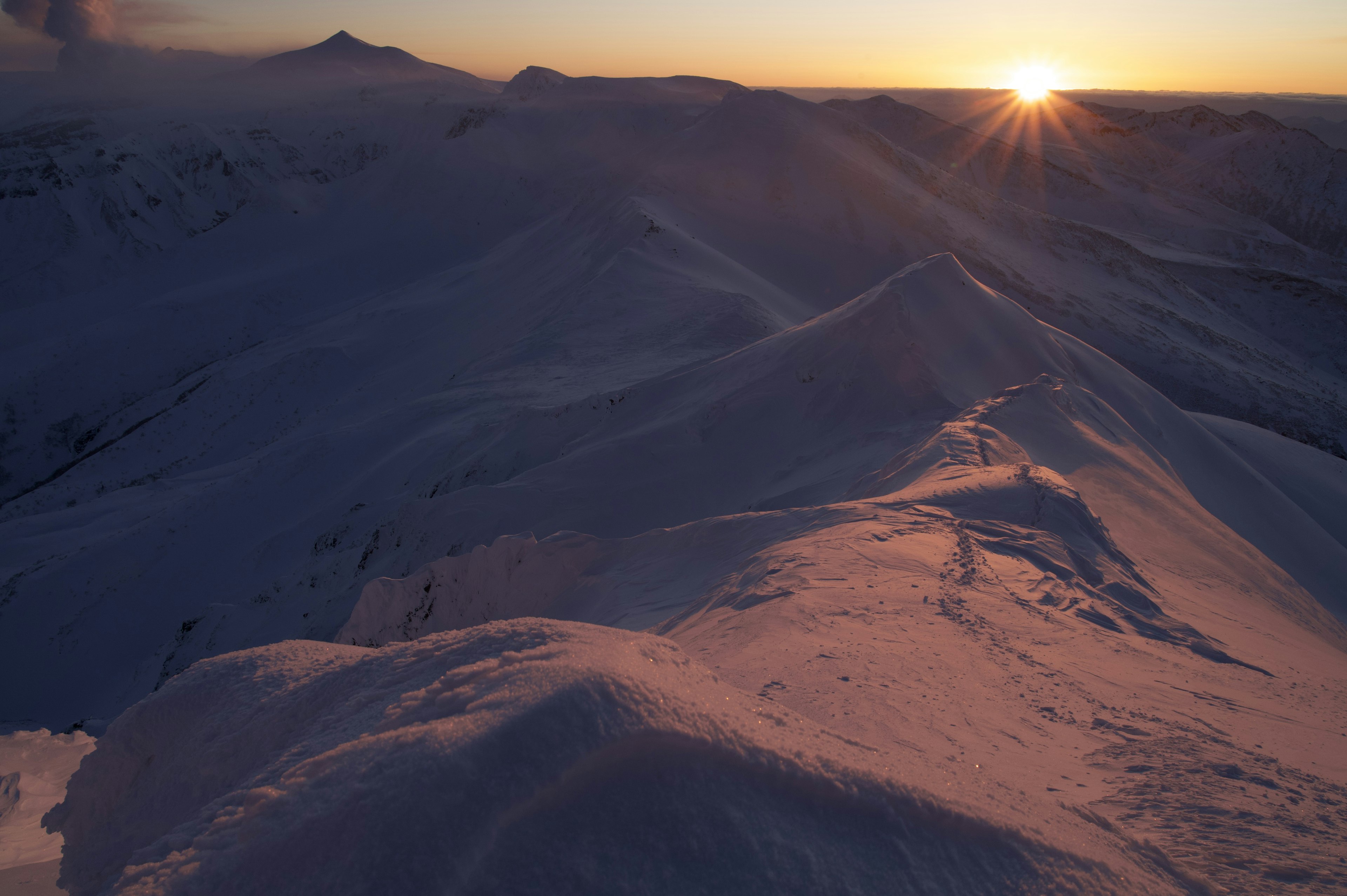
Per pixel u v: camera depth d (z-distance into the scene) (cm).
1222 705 588
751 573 940
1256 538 2509
